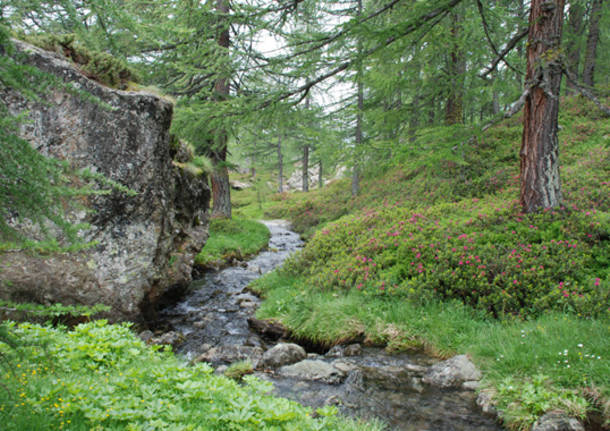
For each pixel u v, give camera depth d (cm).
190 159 1162
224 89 1572
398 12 934
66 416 294
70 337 476
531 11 880
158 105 740
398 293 750
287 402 378
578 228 812
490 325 611
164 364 446
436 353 609
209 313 875
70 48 697
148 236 736
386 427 419
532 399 421
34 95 192
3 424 257
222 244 1549
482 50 1096
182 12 846
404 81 1216
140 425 292
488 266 730
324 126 1356
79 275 648
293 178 5441
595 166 1276
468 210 1081
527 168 916
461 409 451
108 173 669
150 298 784
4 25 183
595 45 2008
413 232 977
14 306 223
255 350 656
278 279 1041
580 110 1881
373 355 622
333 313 743
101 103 204
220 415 327
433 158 775
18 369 340
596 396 412
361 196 2297
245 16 834
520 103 811
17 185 205
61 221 223
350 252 1016
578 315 567
